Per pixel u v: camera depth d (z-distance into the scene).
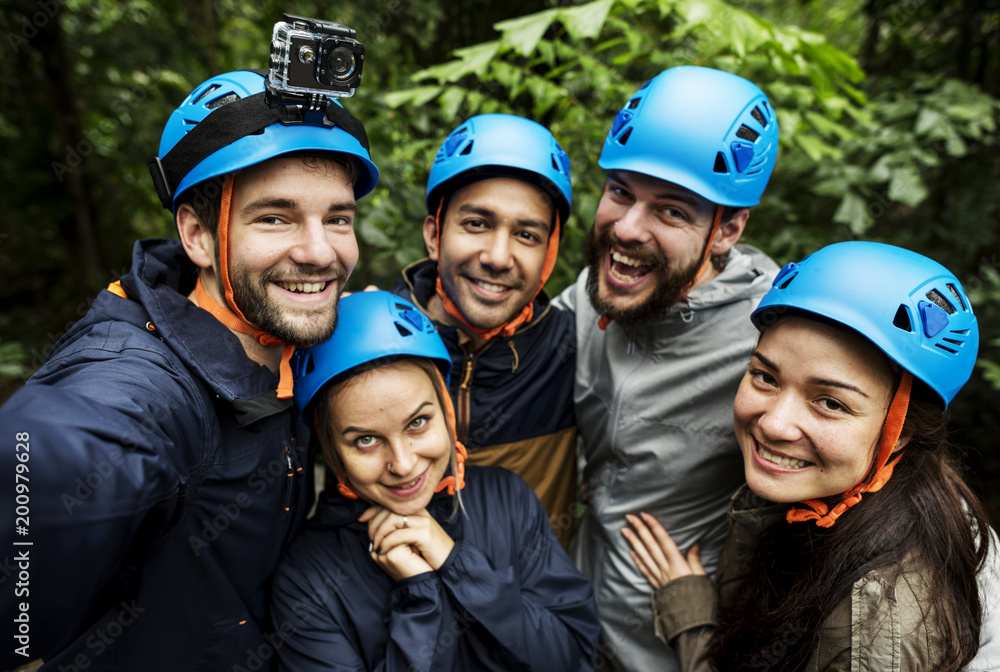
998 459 4.00
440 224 1.88
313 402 1.50
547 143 1.80
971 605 1.25
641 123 1.60
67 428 0.90
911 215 3.99
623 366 1.87
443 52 3.62
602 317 1.83
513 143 1.72
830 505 1.37
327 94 1.20
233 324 1.34
